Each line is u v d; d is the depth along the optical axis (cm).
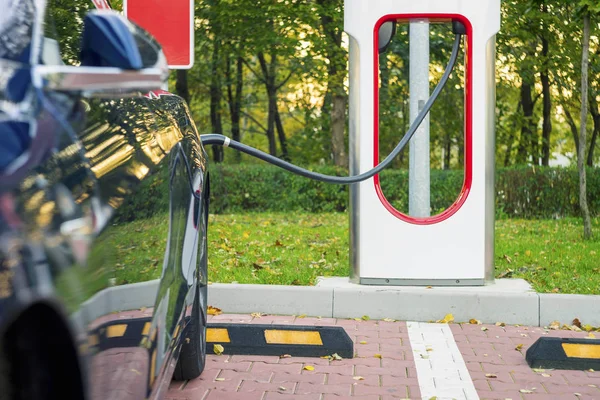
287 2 2250
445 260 695
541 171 1770
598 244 1069
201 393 443
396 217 695
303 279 732
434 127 2344
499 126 2717
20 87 181
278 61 2934
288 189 1870
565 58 2302
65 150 192
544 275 774
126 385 231
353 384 469
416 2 686
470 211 696
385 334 593
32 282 153
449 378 484
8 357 154
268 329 529
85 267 189
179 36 643
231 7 2230
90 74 200
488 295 634
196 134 408
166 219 301
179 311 328
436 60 1944
